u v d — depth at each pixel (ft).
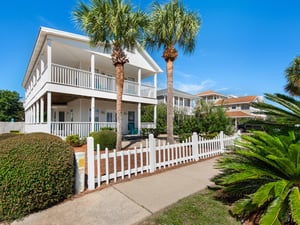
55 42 35.14
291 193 8.17
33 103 52.47
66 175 11.64
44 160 10.66
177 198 12.09
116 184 14.53
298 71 43.96
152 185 14.42
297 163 9.03
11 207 9.58
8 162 9.68
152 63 53.93
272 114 11.51
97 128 40.86
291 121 10.24
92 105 40.04
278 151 9.10
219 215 9.94
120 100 27.04
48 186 10.67
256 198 7.90
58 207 10.94
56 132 34.55
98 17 24.94
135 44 28.55
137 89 50.44
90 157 13.65
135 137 49.75
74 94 37.06
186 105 101.35
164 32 29.63
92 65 40.37
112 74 54.54
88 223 9.41
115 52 26.89
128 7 25.77
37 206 10.38
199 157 23.47
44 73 36.47
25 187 9.87
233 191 10.81
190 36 30.68
